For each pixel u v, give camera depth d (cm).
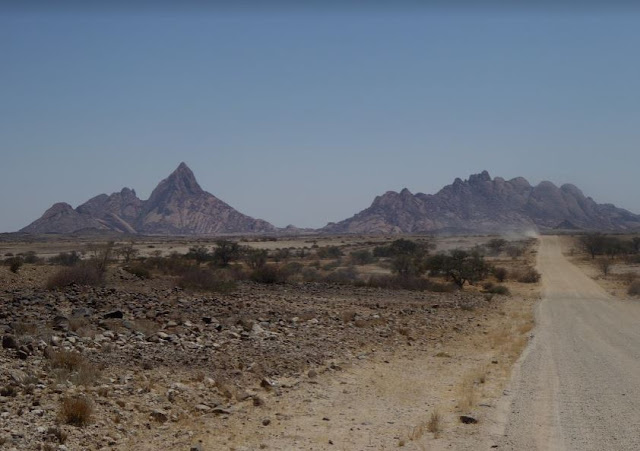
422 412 1188
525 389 1400
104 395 1088
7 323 1703
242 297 3322
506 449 945
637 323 3056
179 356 1466
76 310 2002
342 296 3916
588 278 7050
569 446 964
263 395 1246
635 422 1112
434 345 2100
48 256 7950
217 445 941
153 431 973
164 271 4738
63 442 868
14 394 1023
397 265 6662
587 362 1802
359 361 1688
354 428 1062
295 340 1897
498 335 2441
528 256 11775
